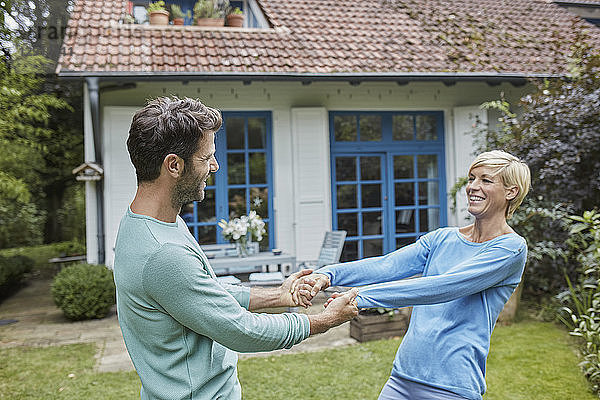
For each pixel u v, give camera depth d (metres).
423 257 2.25
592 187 5.73
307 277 2.06
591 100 5.66
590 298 4.60
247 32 8.18
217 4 8.45
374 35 8.61
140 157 1.47
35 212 13.82
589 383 3.97
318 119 7.91
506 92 8.69
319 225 7.90
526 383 4.03
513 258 1.94
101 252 7.18
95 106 6.71
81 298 6.29
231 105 7.81
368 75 7.38
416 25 9.16
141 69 6.78
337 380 4.09
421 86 8.46
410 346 2.05
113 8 8.25
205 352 1.51
